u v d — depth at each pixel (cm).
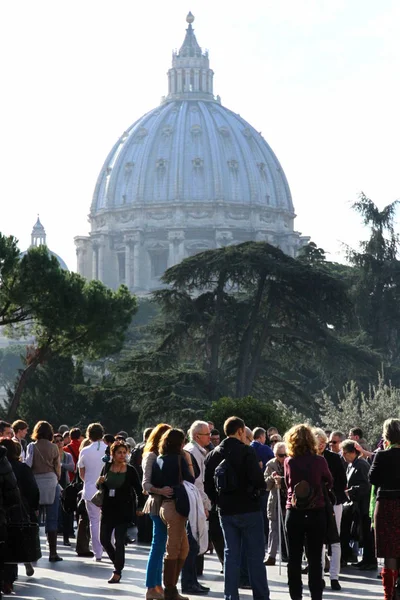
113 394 8775
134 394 8775
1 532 1841
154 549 2092
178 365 9600
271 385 9894
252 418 5303
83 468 2700
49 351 7056
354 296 12094
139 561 2792
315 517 1942
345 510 2750
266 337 9762
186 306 9819
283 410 5819
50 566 2661
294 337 9875
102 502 2383
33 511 2281
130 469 2395
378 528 1989
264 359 10031
